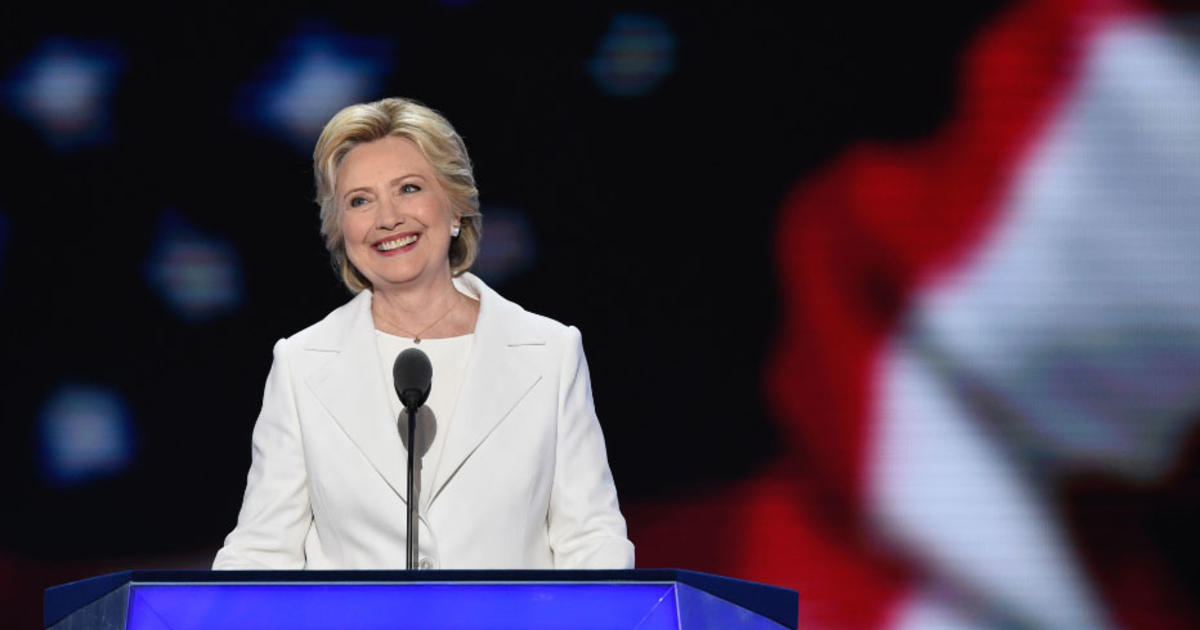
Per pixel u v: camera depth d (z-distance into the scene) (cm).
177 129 1588
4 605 1559
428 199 934
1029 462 1647
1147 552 1639
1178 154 1653
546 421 931
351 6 1602
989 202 1652
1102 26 1659
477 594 639
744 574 1625
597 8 1633
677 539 1627
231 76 1589
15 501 1570
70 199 1584
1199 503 1642
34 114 1578
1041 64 1658
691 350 1634
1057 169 1656
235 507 1579
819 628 1623
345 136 942
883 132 1652
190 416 1583
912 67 1653
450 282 980
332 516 908
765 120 1644
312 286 1591
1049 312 1652
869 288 1644
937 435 1634
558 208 1627
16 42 1577
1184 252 1655
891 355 1642
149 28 1586
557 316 1623
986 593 1633
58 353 1578
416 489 888
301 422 930
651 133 1636
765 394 1636
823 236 1642
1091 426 1648
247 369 1588
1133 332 1655
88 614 625
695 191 1639
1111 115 1658
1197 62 1656
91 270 1583
